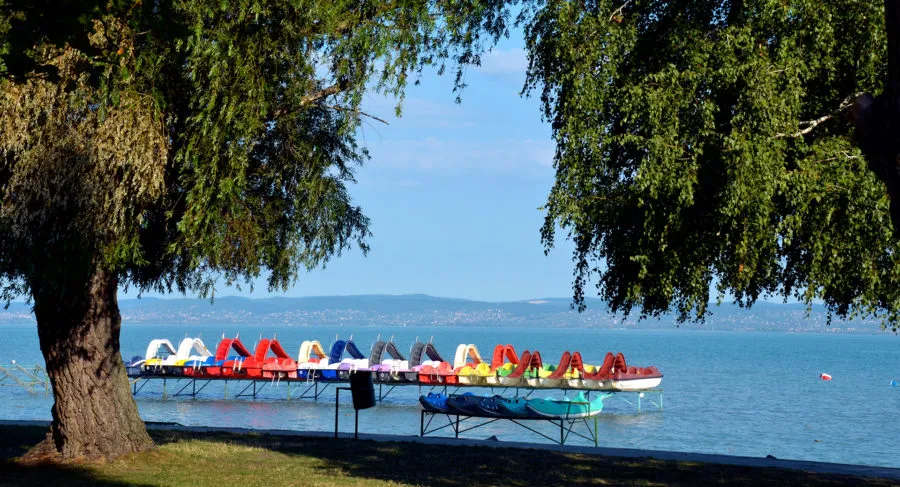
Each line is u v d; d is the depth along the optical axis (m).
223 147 12.84
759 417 44.75
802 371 96.25
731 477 13.99
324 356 50.12
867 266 10.55
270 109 13.56
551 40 12.02
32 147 12.20
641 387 45.56
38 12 8.14
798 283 11.73
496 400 28.39
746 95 10.45
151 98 12.46
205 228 12.50
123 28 11.88
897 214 3.70
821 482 13.54
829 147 10.66
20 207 12.02
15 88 11.92
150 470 14.11
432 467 14.77
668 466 15.24
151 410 44.41
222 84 12.56
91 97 12.16
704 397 57.31
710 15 11.62
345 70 13.45
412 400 50.47
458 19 14.84
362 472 14.16
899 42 3.66
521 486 13.01
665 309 12.27
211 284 15.23
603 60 11.48
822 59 10.89
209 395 52.97
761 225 10.45
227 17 12.77
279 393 54.41
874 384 74.31
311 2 12.94
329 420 39.78
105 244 12.56
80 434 14.72
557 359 125.94
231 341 50.69
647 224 11.09
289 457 15.74
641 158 11.51
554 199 11.56
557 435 35.41
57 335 14.68
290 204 15.46
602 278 12.52
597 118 11.41
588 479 13.70
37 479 13.16
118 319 15.24
